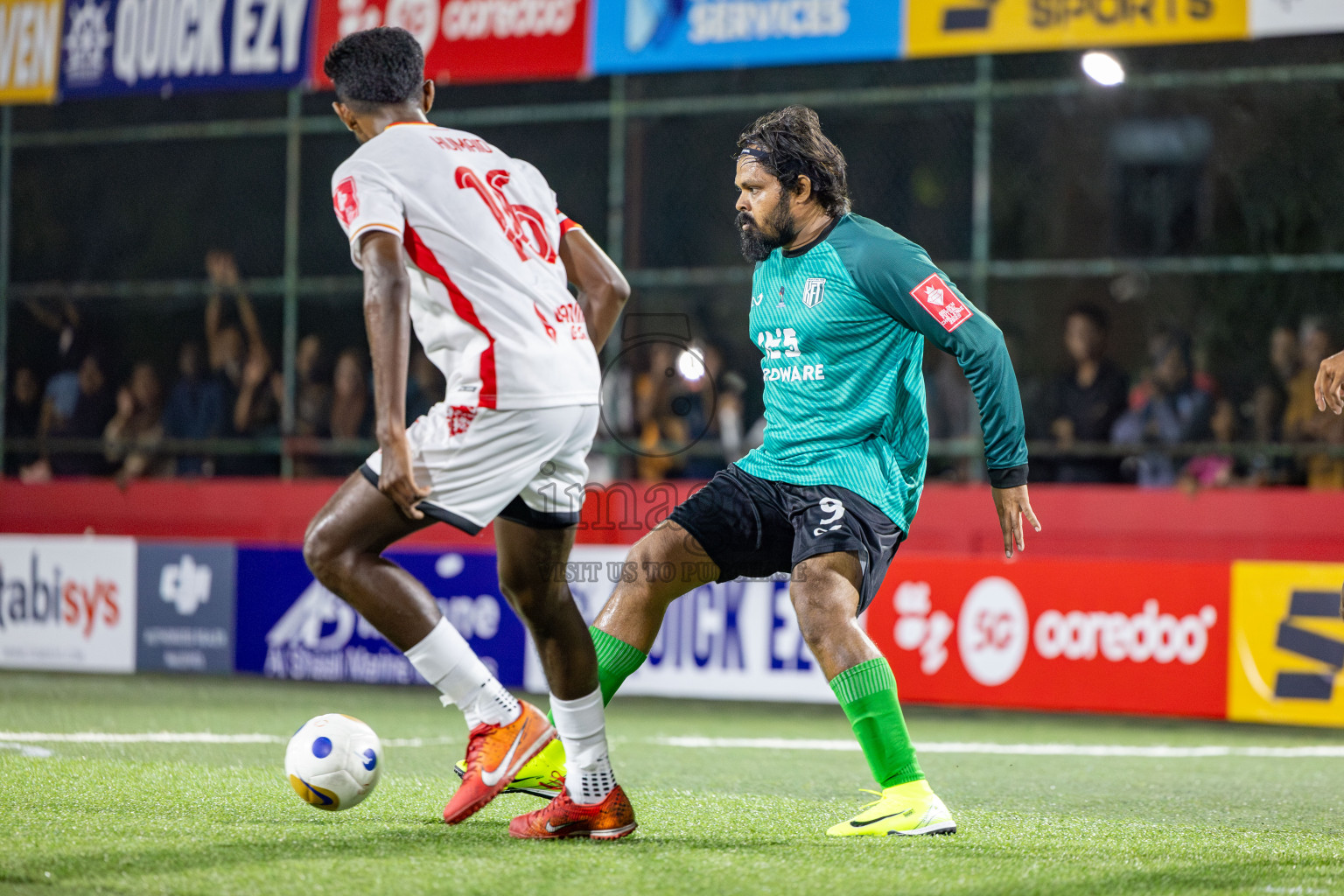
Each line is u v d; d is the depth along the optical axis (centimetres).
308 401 3616
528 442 1147
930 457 3297
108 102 4081
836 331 1330
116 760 1780
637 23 3098
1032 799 1655
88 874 1056
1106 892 1059
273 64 3325
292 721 2378
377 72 1215
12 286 3591
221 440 3625
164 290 3491
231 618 3084
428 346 1177
